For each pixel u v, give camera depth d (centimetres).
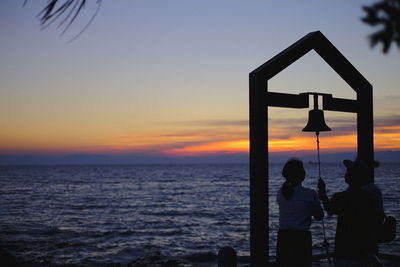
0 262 799
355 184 426
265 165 527
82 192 6819
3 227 2802
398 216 2688
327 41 606
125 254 1834
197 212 3744
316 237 2072
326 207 440
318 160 522
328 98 608
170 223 2988
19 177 14250
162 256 1334
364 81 662
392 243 1608
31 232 2555
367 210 414
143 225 2889
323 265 640
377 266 412
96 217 3422
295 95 566
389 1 121
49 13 134
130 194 6322
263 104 531
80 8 135
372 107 671
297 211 446
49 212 3838
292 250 443
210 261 1648
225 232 2505
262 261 518
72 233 2506
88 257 1762
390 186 6675
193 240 2214
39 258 1736
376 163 573
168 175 15850
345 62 630
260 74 529
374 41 124
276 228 2450
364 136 661
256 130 528
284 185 458
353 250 412
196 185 8869
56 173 19275
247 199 5228
